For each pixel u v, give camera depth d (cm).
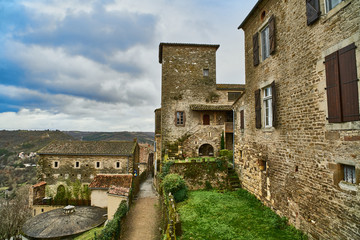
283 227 753
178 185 1164
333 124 557
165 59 2095
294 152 732
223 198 1116
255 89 1049
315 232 620
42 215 1475
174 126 2028
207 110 2017
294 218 723
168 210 930
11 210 2058
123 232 1155
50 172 2120
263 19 976
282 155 807
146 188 2422
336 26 550
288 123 769
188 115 2052
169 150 1936
